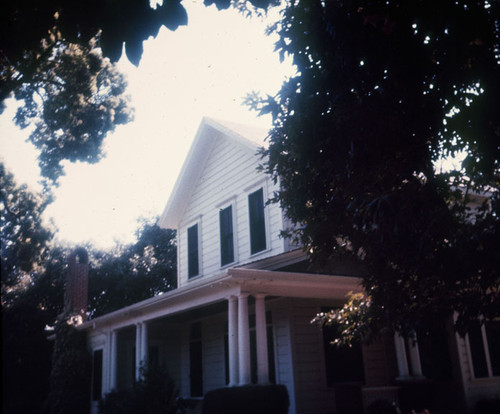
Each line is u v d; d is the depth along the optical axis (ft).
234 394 37.42
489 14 20.42
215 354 58.03
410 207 22.94
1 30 9.74
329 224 27.89
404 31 19.83
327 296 44.60
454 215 27.07
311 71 25.30
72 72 51.29
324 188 27.89
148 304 52.19
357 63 23.25
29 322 73.56
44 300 98.48
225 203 60.75
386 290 29.17
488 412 44.06
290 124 25.95
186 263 66.95
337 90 24.02
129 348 71.51
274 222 52.19
